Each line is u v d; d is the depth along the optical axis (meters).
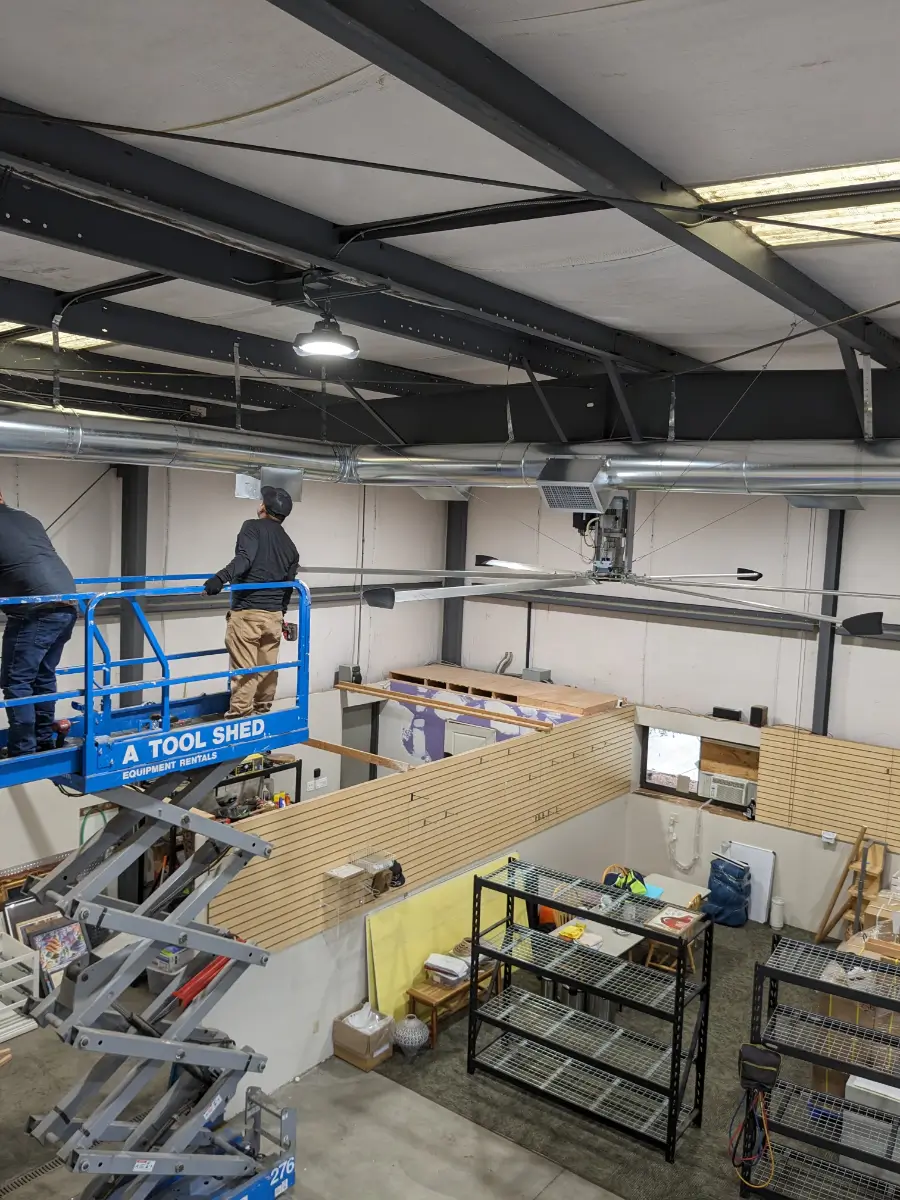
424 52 2.57
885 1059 6.45
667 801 12.00
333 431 10.32
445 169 3.73
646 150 3.51
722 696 11.68
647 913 8.12
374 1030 8.03
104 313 6.21
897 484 6.80
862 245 4.44
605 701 11.78
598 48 2.76
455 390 9.39
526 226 4.31
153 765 4.80
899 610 10.38
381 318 5.83
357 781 13.01
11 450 7.07
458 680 12.81
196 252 4.73
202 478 10.75
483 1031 8.72
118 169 3.56
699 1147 7.27
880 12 2.50
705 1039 7.42
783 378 7.65
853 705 10.73
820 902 10.85
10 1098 7.46
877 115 3.15
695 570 11.74
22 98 3.20
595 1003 8.66
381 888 8.19
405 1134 7.29
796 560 10.98
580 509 7.95
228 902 7.14
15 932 8.68
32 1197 6.44
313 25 2.38
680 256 4.73
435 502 13.91
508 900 8.43
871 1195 6.55
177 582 10.60
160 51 2.84
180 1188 5.85
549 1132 7.38
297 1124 7.34
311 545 12.12
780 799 11.09
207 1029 6.04
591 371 7.70
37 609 4.43
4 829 8.91
